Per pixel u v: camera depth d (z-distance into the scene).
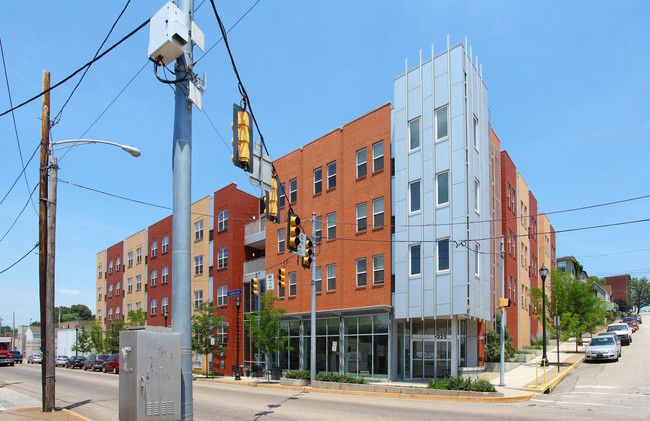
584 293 32.84
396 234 27.05
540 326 45.94
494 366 27.02
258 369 36.31
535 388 20.38
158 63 8.02
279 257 35.00
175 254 7.87
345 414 15.31
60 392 23.91
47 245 17.05
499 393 18.91
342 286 29.88
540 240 51.72
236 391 24.20
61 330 81.69
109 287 64.50
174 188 8.04
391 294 27.00
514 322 34.84
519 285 37.44
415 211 26.39
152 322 52.28
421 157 26.50
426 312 25.08
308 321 32.22
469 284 24.39
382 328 27.25
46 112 17.19
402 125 27.67
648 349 35.16
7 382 30.41
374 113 29.55
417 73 27.42
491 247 29.23
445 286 24.55
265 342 29.66
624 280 107.62
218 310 40.69
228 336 39.25
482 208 27.16
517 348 35.31
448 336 25.94
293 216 16.75
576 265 72.81
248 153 9.27
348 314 29.03
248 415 15.49
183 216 7.91
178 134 8.12
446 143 25.55
